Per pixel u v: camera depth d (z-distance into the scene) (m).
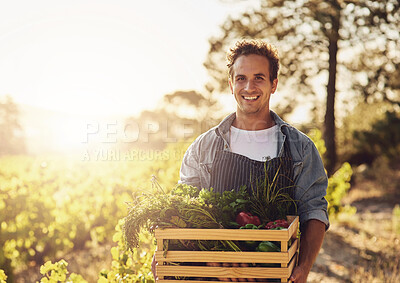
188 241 2.08
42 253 7.38
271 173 2.44
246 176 2.48
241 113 2.58
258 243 2.05
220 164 2.54
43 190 7.80
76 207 7.50
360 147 18.80
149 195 2.28
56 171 9.90
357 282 5.71
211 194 2.28
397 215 9.28
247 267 2.01
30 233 7.16
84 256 7.12
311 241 2.34
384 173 16.78
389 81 15.05
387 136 18.06
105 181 8.49
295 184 2.47
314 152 2.51
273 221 2.30
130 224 2.16
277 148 2.54
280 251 2.01
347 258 6.86
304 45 14.95
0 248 6.52
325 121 15.31
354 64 15.55
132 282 3.35
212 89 17.77
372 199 13.80
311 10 14.18
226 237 2.01
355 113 20.09
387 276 5.80
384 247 7.56
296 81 15.24
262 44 2.54
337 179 8.41
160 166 10.34
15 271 6.98
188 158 2.73
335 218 8.73
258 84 2.48
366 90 15.27
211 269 2.03
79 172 9.73
